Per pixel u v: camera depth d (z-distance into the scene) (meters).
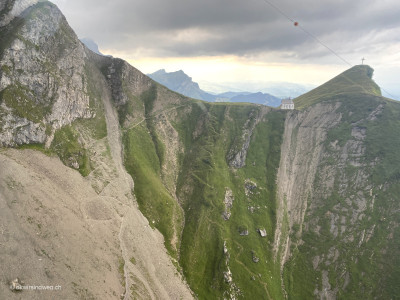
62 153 133.50
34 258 72.94
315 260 144.38
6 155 107.69
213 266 135.12
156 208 149.25
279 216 167.00
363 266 133.88
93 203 117.19
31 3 163.12
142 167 169.50
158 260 117.50
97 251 92.81
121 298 83.62
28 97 133.62
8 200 82.00
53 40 166.25
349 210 156.38
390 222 143.75
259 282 132.62
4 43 133.38
